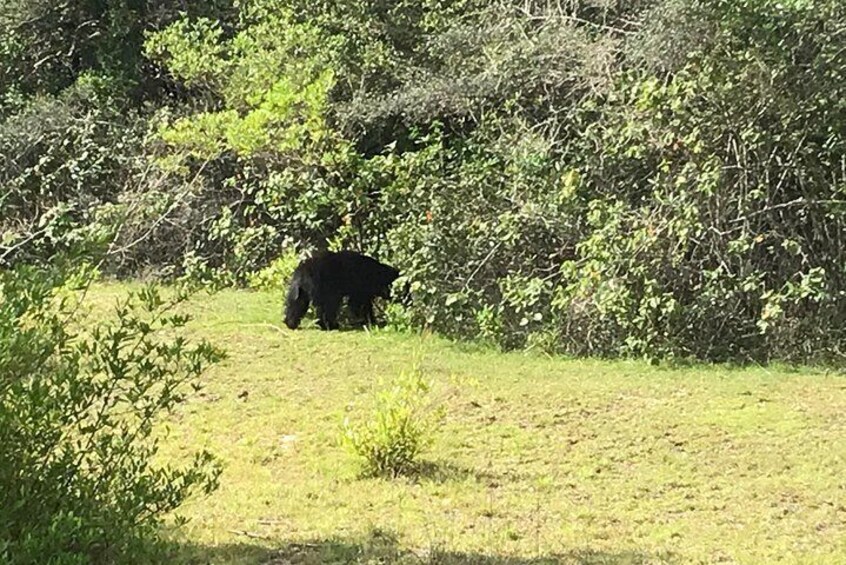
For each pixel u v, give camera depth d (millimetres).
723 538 6273
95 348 4859
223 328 12547
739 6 11367
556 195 12586
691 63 12055
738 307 11719
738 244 11453
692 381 10336
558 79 13961
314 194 15227
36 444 4570
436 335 12500
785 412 9172
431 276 12695
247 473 7418
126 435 5223
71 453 4773
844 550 6070
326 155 15016
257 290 15086
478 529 6336
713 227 11820
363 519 6484
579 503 6934
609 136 12578
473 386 9891
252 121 15180
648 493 7164
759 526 6508
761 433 8570
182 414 8891
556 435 8484
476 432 8516
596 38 14305
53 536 4305
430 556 5762
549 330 11945
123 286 15250
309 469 7555
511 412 9117
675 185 12016
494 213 13070
